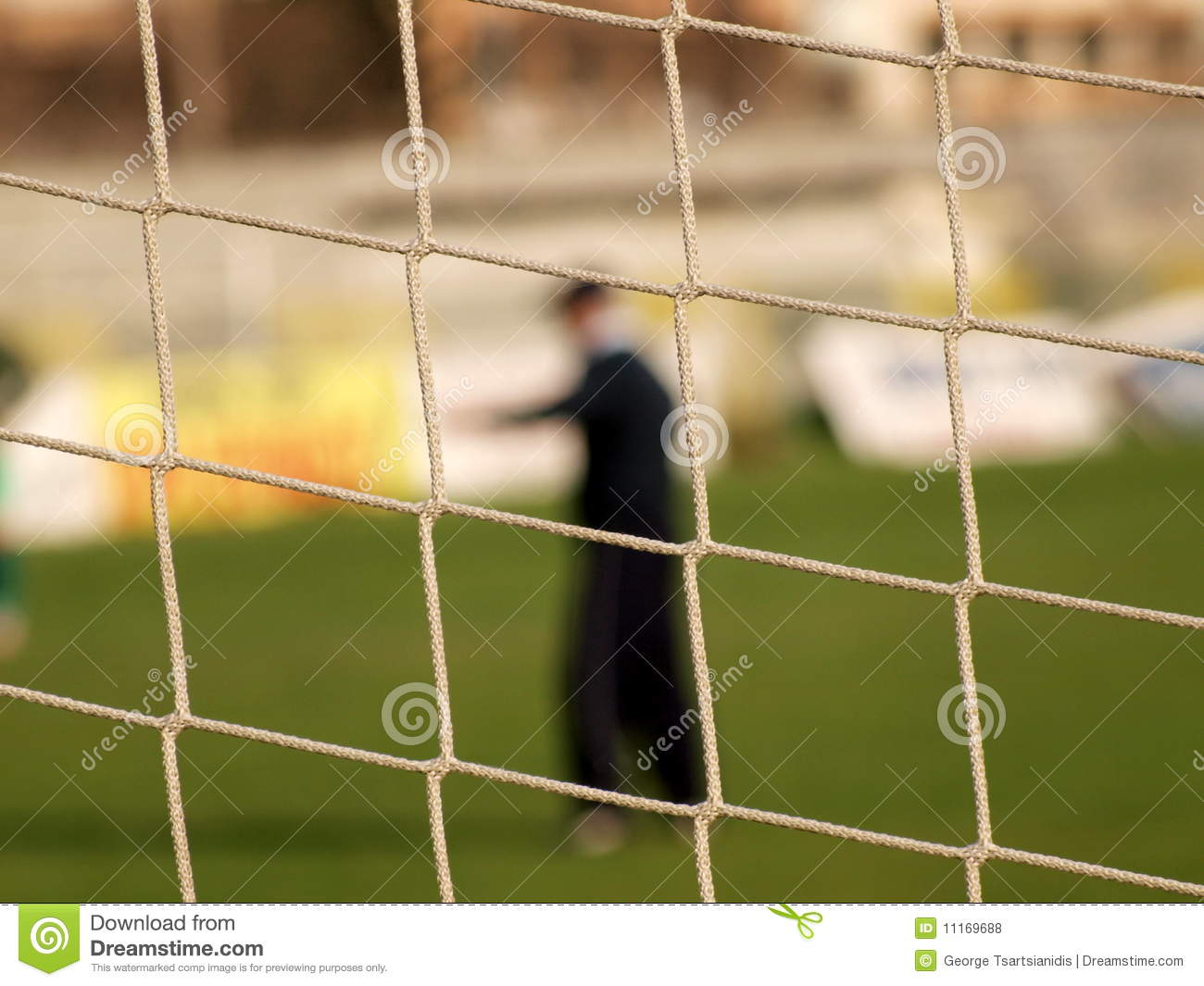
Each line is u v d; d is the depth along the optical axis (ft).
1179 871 12.05
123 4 85.76
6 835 14.48
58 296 60.49
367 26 73.36
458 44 70.79
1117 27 73.82
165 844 14.07
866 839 9.00
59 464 41.24
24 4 89.71
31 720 20.27
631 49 76.07
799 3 76.59
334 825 14.56
